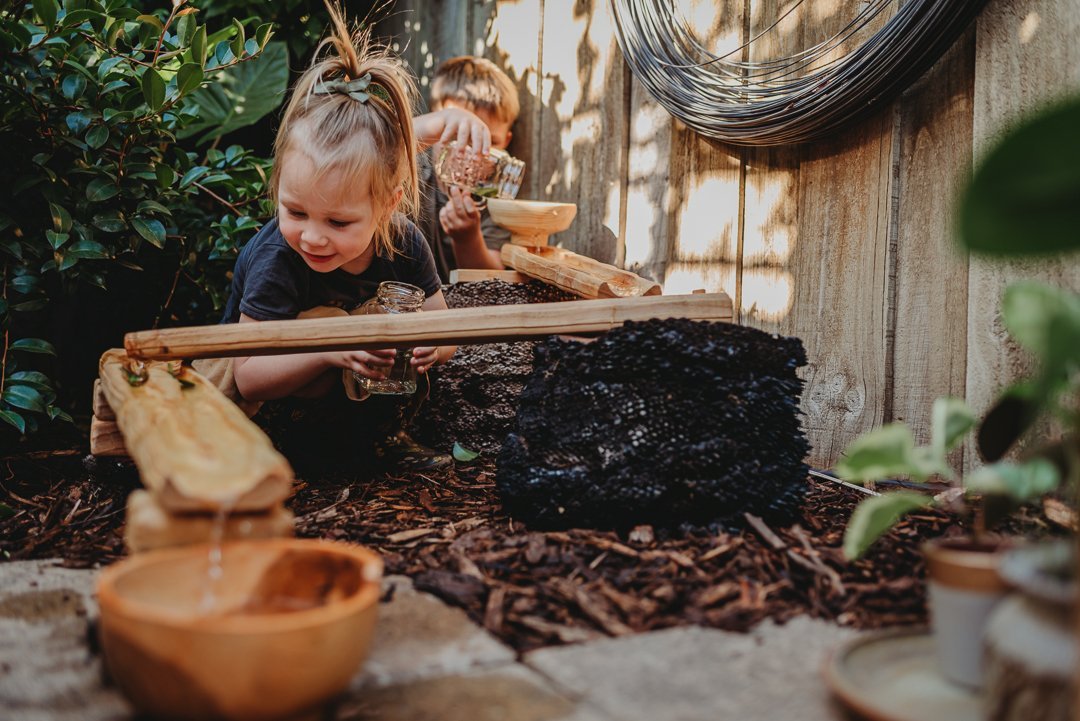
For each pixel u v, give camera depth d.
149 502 1.11
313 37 3.62
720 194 2.46
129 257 2.54
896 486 1.94
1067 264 1.66
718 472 1.57
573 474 1.59
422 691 1.01
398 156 2.05
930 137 1.95
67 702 0.98
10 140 2.25
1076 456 0.94
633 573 1.36
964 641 0.96
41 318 2.66
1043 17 1.69
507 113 3.05
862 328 2.09
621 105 2.77
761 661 1.08
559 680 1.04
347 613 0.89
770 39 2.30
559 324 1.68
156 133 2.48
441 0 3.69
